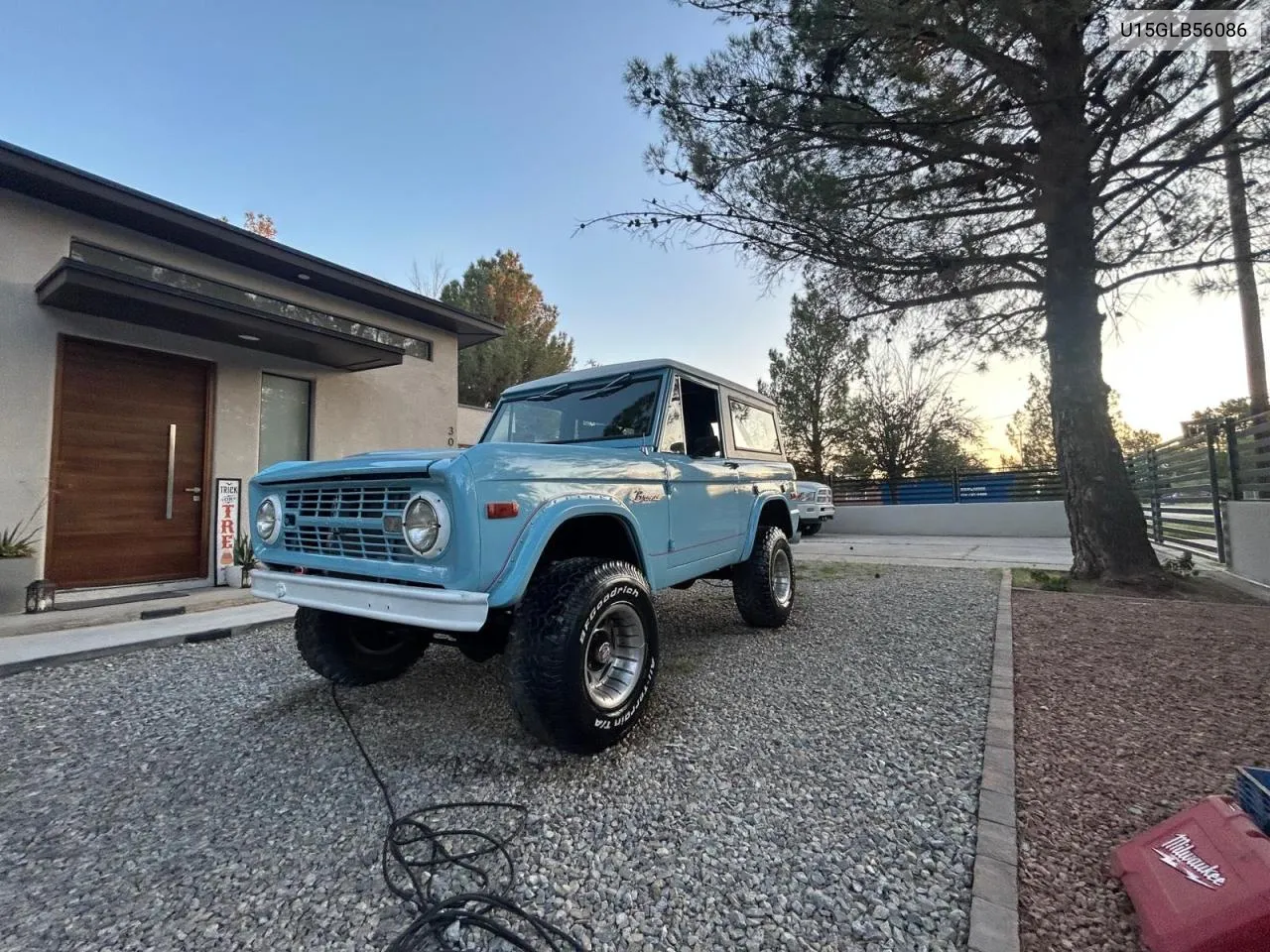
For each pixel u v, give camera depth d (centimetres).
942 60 509
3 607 484
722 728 271
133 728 282
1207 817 154
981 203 609
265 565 299
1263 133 497
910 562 871
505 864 176
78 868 178
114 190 540
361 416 819
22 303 523
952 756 240
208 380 656
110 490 581
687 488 345
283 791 222
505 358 1775
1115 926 146
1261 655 354
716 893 161
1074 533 626
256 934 149
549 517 234
